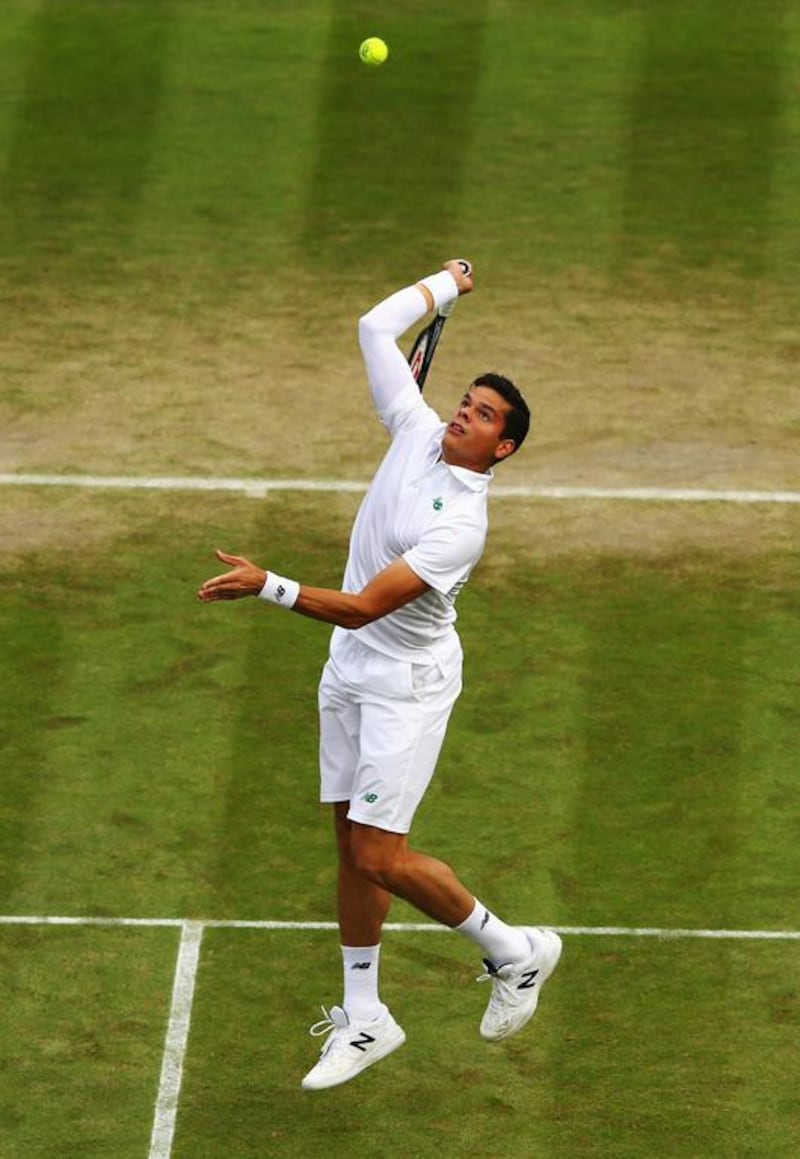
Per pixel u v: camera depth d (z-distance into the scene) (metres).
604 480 55.84
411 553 33.19
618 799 45.12
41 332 61.88
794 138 70.00
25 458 56.41
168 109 71.06
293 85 72.12
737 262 65.00
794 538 53.78
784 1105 37.66
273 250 65.31
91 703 47.75
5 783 45.34
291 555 52.66
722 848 43.81
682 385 59.78
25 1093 37.91
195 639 49.91
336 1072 35.75
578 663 49.28
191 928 41.78
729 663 49.28
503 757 46.28
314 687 48.47
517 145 69.69
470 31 74.69
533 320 62.47
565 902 42.41
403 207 67.12
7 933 41.53
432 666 34.56
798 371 60.41
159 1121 37.38
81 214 66.88
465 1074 38.53
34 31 74.62
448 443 33.56
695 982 40.53
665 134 70.19
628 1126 37.22
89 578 51.91
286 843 44.00
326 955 41.25
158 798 45.06
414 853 34.97
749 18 75.44
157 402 58.81
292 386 59.56
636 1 76.00
